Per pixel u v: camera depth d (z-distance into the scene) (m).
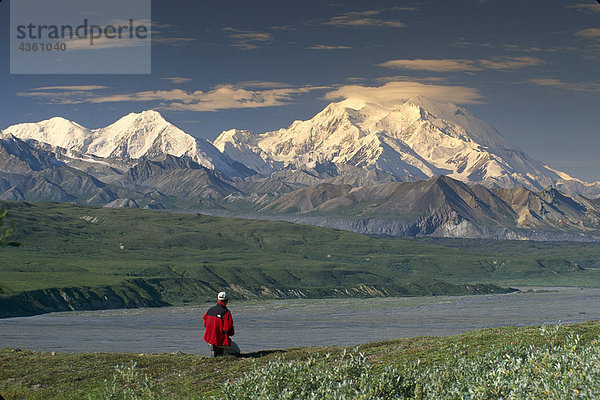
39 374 78.94
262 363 69.00
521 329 88.00
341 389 36.12
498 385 34.94
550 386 32.56
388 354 77.50
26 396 67.19
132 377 48.81
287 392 37.34
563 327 79.12
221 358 73.81
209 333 73.38
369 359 75.38
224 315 72.69
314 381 40.41
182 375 69.94
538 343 67.94
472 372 41.00
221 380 64.38
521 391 33.22
